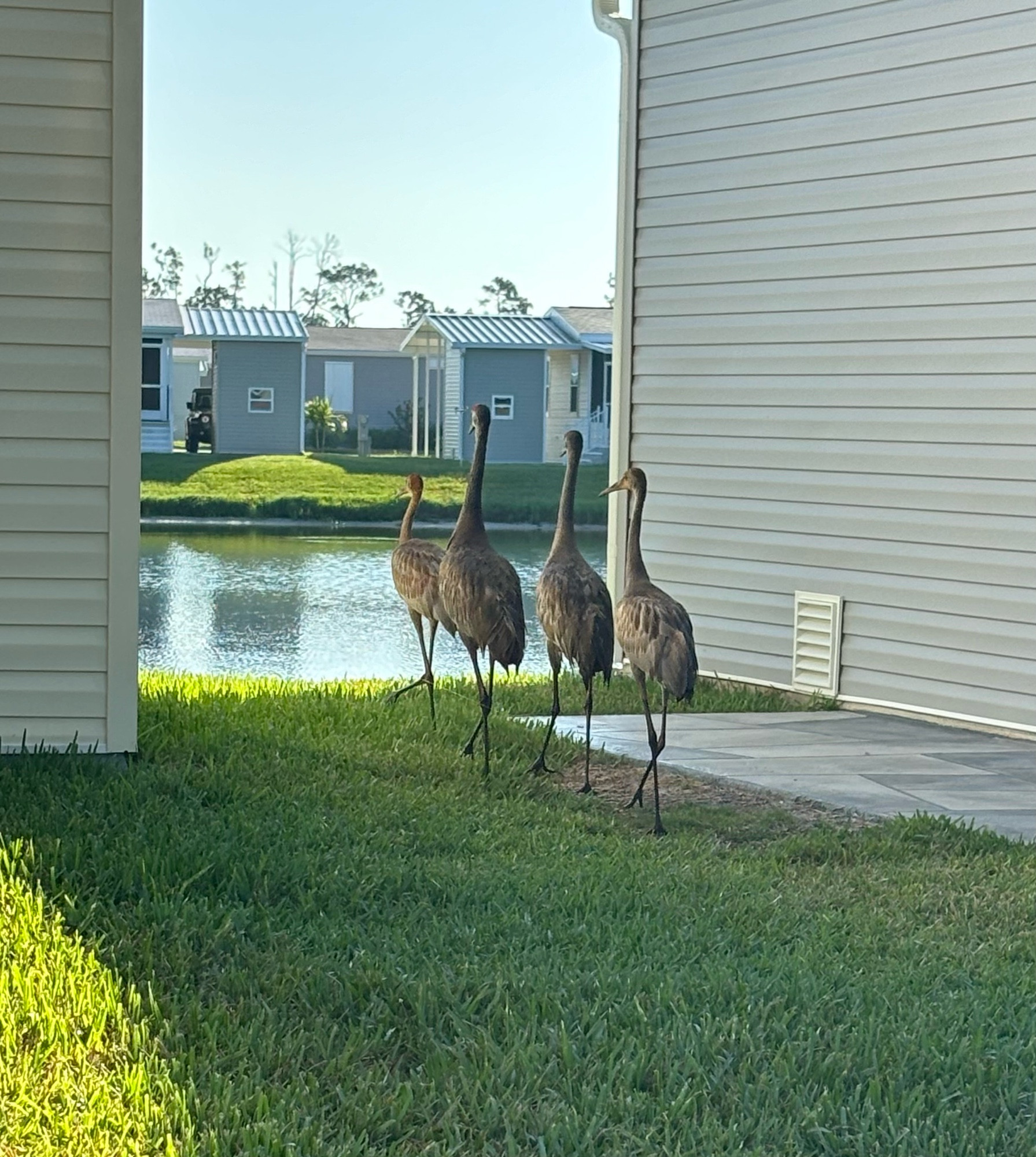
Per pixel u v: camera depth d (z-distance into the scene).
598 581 8.22
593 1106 4.40
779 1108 4.43
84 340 7.83
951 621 10.40
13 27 7.66
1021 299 9.92
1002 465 10.08
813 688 11.25
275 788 7.66
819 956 5.62
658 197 12.11
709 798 8.23
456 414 51.94
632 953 5.60
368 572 26.72
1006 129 9.94
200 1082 4.44
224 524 37.59
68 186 7.76
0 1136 4.08
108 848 6.41
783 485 11.38
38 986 4.92
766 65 11.30
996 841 7.29
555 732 9.75
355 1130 4.25
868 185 10.72
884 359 10.70
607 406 53.53
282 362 52.16
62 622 7.92
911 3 10.41
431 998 5.02
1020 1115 4.47
